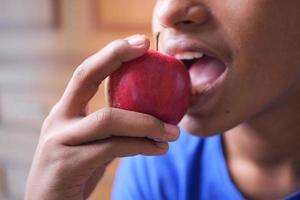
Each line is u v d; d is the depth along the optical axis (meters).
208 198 0.52
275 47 0.40
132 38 0.41
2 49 1.31
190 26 0.39
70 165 0.41
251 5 0.38
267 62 0.40
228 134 0.52
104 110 0.39
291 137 0.48
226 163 0.53
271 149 0.49
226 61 0.39
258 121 0.48
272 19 0.39
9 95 1.33
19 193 1.41
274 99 0.43
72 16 1.10
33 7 1.19
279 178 0.50
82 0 1.07
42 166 0.43
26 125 1.32
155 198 0.55
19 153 1.37
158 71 0.39
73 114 0.43
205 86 0.41
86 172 0.42
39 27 1.19
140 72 0.39
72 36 1.12
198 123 0.42
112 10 1.02
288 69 0.41
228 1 0.38
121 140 0.40
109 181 1.10
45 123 0.44
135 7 0.98
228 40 0.39
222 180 0.51
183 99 0.40
